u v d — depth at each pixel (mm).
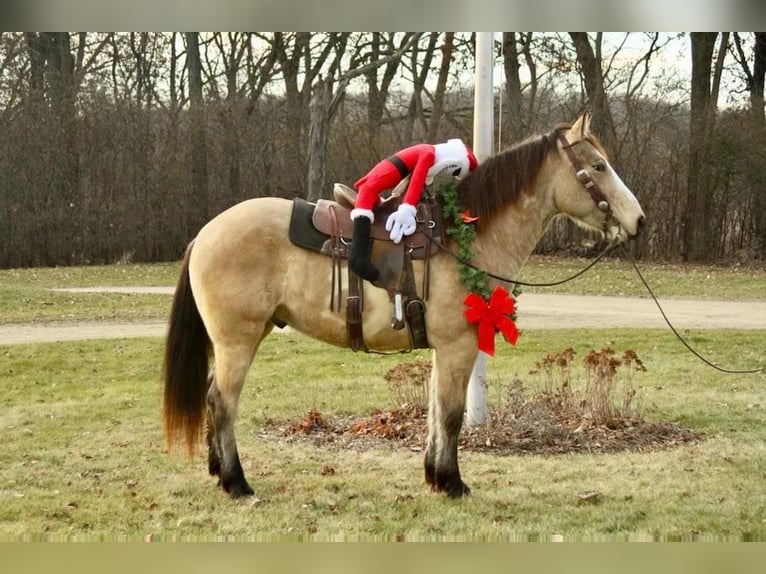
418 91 27016
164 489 5262
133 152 25328
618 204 5027
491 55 6422
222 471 5086
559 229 24500
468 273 4820
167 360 5121
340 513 4852
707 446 6414
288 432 6898
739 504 5051
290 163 26203
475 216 5035
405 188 5090
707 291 17797
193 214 25766
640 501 5098
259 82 26625
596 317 14242
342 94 23578
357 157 25641
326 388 8812
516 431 6543
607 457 6082
